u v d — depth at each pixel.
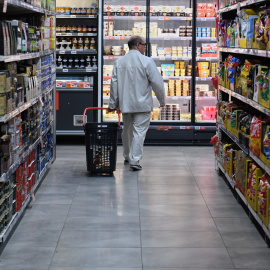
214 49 9.49
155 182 6.73
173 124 9.36
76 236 4.73
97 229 4.93
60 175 7.08
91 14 9.52
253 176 4.87
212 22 9.92
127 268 4.03
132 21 9.94
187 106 10.07
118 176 7.05
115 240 4.64
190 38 9.38
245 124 5.30
